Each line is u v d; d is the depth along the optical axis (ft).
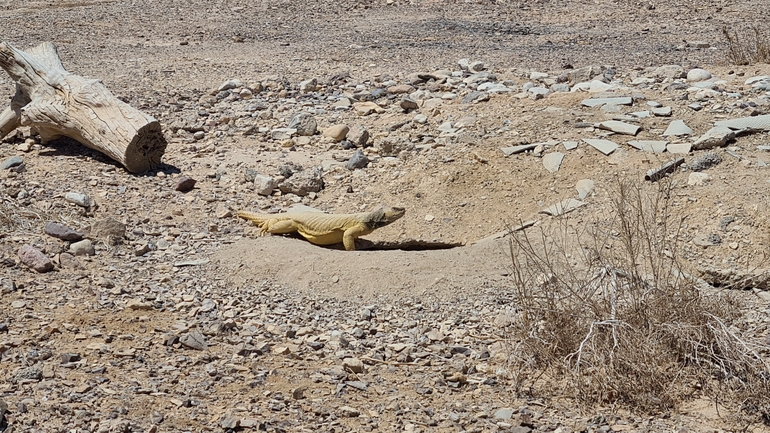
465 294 20.90
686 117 30.50
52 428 14.38
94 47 50.19
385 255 22.36
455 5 67.05
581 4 67.41
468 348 18.61
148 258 22.59
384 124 33.81
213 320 19.38
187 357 17.51
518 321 18.74
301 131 33.14
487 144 29.99
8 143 30.37
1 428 14.26
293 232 24.85
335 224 23.93
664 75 37.88
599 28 58.80
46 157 28.89
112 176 27.76
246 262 22.07
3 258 21.18
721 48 48.78
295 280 21.36
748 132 28.55
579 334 17.44
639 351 16.79
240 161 30.35
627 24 60.23
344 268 21.63
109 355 17.30
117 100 28.53
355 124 34.04
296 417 15.33
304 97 37.73
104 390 15.79
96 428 14.44
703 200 24.85
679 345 17.37
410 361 17.95
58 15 61.31
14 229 22.94
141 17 61.72
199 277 21.54
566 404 16.29
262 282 21.33
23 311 18.93
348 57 47.01
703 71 36.99
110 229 23.39
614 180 26.68
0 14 61.46
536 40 53.72
